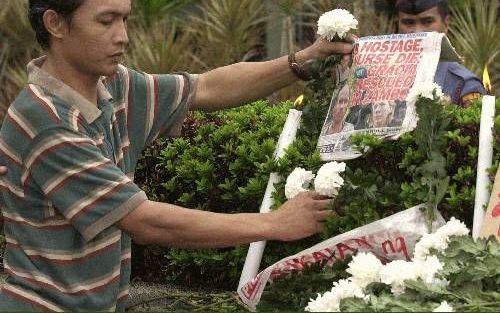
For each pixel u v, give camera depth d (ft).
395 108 15.85
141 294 19.45
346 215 15.62
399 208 15.64
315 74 17.08
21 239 15.61
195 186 19.56
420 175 15.57
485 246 13.71
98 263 15.52
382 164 16.12
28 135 15.25
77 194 15.17
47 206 15.47
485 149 15.05
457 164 15.67
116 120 16.46
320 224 15.52
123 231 15.42
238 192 18.51
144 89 16.92
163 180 20.16
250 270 16.52
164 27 37.11
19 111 15.34
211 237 15.24
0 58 37.73
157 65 33.60
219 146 19.20
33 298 15.38
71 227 15.49
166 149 19.80
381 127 15.92
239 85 17.40
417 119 15.57
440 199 15.05
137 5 38.63
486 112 15.30
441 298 13.44
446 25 23.03
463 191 15.44
